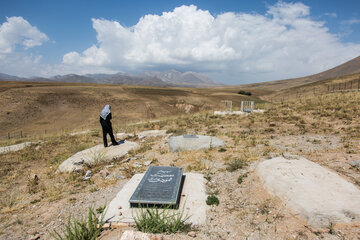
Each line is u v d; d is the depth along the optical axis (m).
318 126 9.81
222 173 5.58
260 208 3.83
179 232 3.42
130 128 14.59
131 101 72.62
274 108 16.81
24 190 5.85
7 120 46.44
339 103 14.47
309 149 6.70
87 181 6.04
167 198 4.15
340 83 103.12
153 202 4.05
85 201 4.87
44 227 3.99
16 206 4.85
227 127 11.48
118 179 5.96
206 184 5.10
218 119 14.43
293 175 4.21
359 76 105.50
